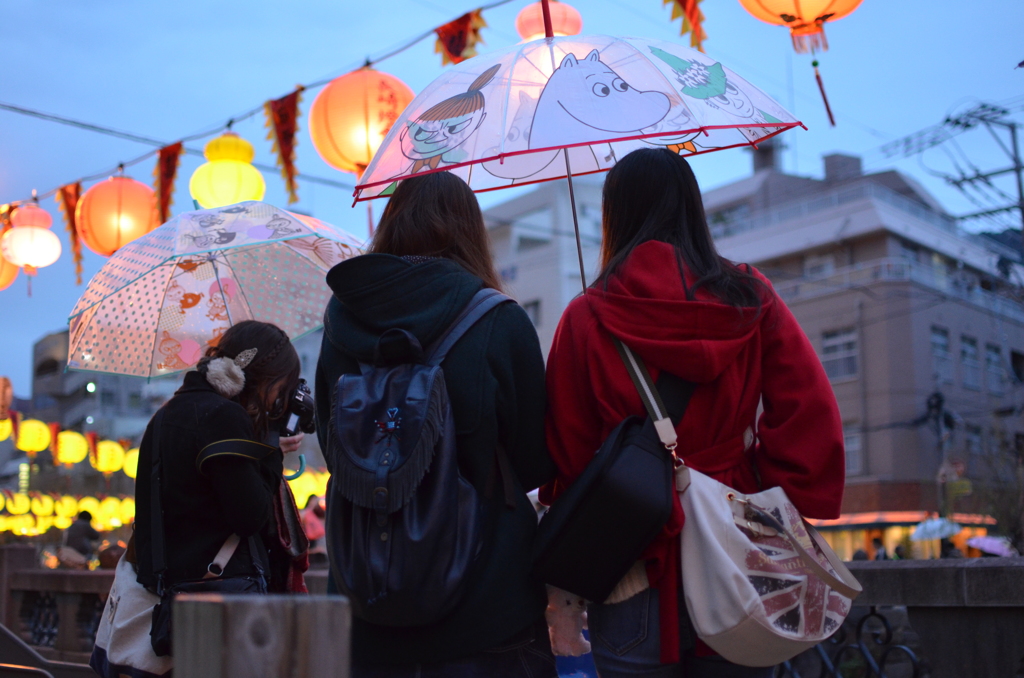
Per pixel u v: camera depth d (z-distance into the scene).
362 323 2.12
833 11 3.91
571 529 1.92
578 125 2.19
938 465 25.00
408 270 2.09
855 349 26.41
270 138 5.75
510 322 2.09
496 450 2.05
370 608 1.83
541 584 2.05
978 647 3.56
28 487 29.53
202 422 2.46
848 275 26.94
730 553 1.88
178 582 2.42
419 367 1.99
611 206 2.26
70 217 6.84
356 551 1.86
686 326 1.97
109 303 3.65
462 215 2.31
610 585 1.93
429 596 1.82
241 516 2.42
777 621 1.87
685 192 2.19
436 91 2.54
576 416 2.11
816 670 4.21
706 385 2.01
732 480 2.03
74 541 12.59
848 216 27.31
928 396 25.44
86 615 6.50
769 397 2.06
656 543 1.94
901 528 24.69
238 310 3.83
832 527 25.86
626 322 2.01
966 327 27.30
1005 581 3.47
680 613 1.96
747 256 29.69
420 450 1.88
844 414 26.42
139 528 2.55
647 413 1.99
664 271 2.05
